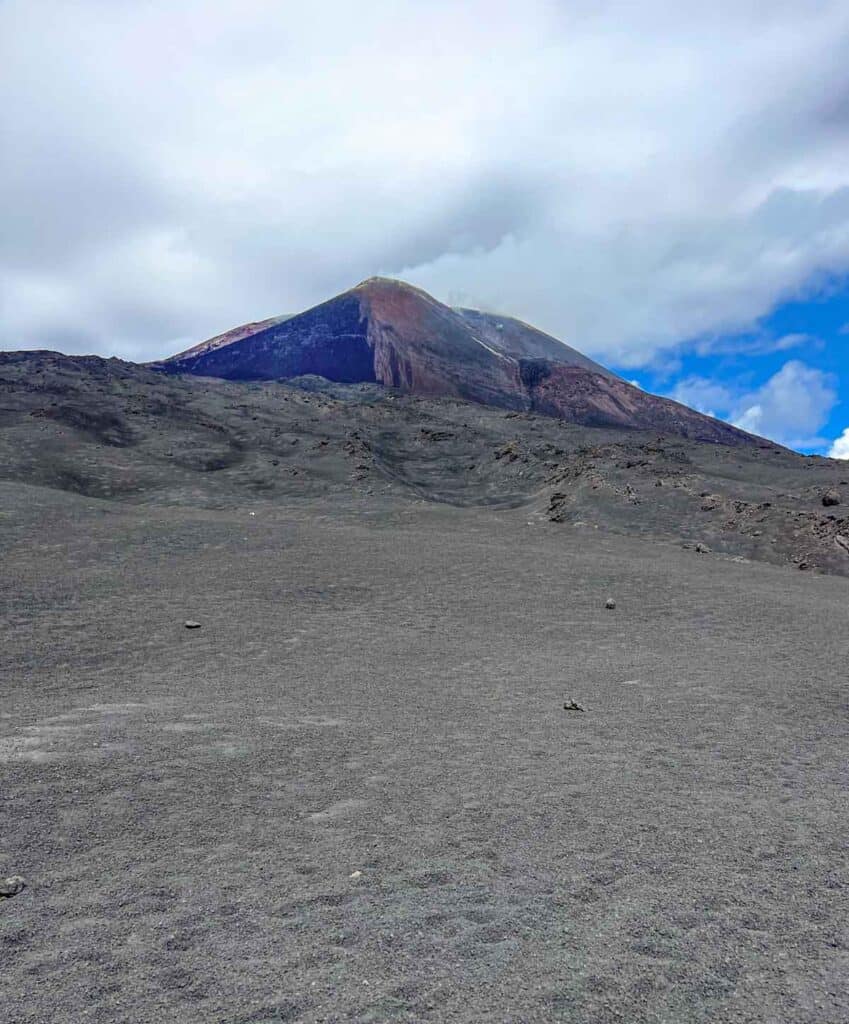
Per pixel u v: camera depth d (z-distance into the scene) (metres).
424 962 3.53
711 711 9.55
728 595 19.91
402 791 6.17
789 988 3.37
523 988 3.32
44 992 3.24
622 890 4.35
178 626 14.61
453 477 60.16
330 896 4.20
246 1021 3.07
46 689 10.19
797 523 35.69
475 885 4.39
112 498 42.34
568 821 5.54
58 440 51.75
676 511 40.81
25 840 4.81
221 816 5.43
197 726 8.00
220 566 20.95
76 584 17.75
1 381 69.81
